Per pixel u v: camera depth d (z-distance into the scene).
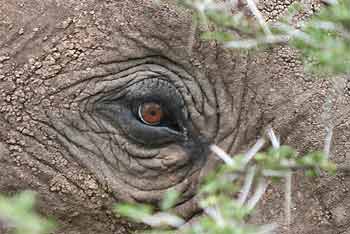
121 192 7.49
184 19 7.38
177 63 7.48
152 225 7.42
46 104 7.40
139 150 7.50
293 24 7.38
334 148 7.51
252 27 6.79
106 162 7.51
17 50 7.38
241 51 7.48
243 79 7.54
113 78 7.44
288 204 6.73
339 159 7.50
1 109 7.35
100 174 7.48
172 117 7.52
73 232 7.54
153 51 7.45
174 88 7.48
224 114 7.56
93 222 7.55
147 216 5.39
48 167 7.43
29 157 7.41
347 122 7.53
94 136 7.48
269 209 7.53
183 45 7.43
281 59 7.53
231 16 6.81
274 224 7.32
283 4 7.48
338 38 6.34
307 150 7.50
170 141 7.53
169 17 7.38
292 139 7.53
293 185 7.58
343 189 7.59
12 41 7.39
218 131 7.59
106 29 7.42
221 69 7.51
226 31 7.09
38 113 7.40
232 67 7.51
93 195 7.48
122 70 7.45
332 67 5.90
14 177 7.40
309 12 7.46
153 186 7.54
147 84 7.45
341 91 7.55
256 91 7.54
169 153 7.51
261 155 5.98
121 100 7.48
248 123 7.57
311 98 7.53
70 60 7.40
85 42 7.40
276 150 6.02
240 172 6.15
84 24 7.41
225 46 6.63
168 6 7.38
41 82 7.38
